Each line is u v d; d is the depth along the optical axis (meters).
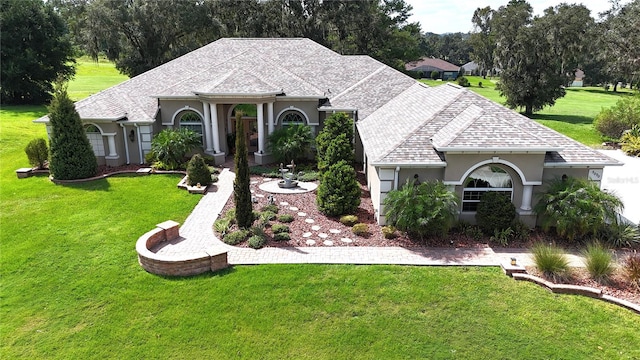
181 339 10.20
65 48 50.28
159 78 28.33
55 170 22.39
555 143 15.26
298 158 25.52
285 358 9.60
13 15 45.66
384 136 18.84
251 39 32.41
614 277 12.55
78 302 11.69
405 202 14.91
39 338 10.27
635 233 14.95
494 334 10.29
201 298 11.77
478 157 15.21
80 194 20.53
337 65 30.34
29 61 46.56
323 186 18.19
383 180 15.82
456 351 9.77
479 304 11.42
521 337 10.18
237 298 11.74
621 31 41.50
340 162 18.17
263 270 13.22
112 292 12.12
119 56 57.78
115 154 24.80
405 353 9.71
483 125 15.77
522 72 48.38
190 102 25.84
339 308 11.28
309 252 14.47
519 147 14.80
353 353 9.73
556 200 15.02
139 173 23.70
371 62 30.70
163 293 12.04
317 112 26.47
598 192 14.63
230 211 17.64
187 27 54.88
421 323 10.70
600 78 97.38
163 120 26.14
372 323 10.71
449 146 14.81
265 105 26.34
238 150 15.38
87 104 24.78
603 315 10.92
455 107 17.95
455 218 15.41
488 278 12.73
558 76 47.69
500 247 14.82
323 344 10.02
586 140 34.50
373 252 14.47
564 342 10.00
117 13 50.66
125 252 14.52
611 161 15.43
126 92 27.02
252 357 9.64
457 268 13.36
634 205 18.84
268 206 18.28
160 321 10.84
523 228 15.54
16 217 17.66
